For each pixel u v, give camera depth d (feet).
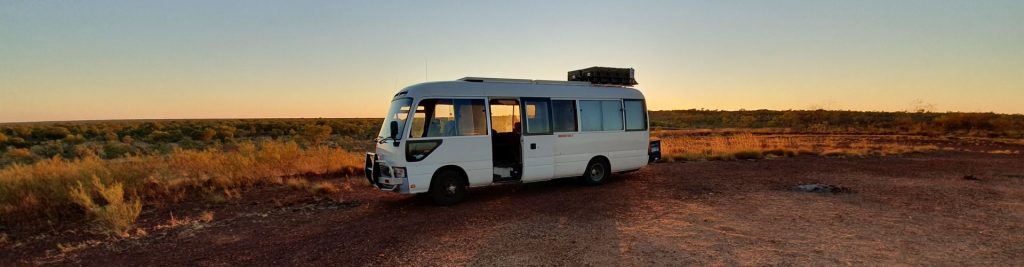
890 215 25.02
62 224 25.43
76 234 23.59
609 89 36.81
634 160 38.29
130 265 19.07
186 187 35.22
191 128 136.56
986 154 60.13
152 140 105.29
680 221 24.32
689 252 19.13
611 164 36.91
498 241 21.18
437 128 29.14
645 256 18.74
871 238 20.72
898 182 36.40
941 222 23.40
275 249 20.83
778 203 28.58
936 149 66.54
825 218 24.48
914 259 17.88
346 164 46.03
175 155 48.06
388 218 26.40
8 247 21.65
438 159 28.99
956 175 40.19
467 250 19.95
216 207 29.66
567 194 32.78
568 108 34.42
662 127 157.79
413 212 27.86
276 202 30.83
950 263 17.39
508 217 25.88
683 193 32.58
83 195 26.76
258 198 32.37
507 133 34.04
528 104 32.45
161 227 24.79
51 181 29.76
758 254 18.75
